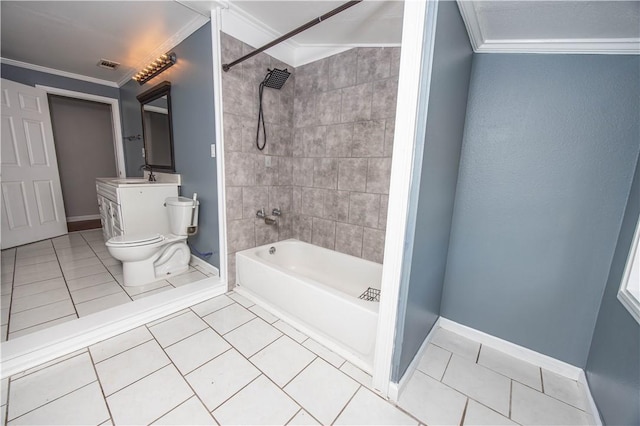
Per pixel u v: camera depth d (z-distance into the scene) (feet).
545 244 4.97
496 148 5.24
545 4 3.73
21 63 10.25
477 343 5.76
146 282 7.34
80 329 5.15
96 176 15.11
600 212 4.47
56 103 13.53
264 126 7.82
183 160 8.51
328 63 7.63
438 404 4.16
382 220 7.06
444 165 4.58
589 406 4.17
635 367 3.17
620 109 4.20
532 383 4.69
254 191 7.90
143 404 3.90
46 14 6.88
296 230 9.16
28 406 3.81
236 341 5.39
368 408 4.02
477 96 5.29
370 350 4.75
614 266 4.28
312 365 4.82
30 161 10.31
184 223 7.88
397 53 6.36
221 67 6.58
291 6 6.09
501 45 4.89
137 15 6.87
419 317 4.76
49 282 7.30
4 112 9.41
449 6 3.64
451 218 5.74
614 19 3.73
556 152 4.72
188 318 6.15
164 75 8.84
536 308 5.16
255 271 6.93
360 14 5.73
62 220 11.61
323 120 7.94
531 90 4.83
